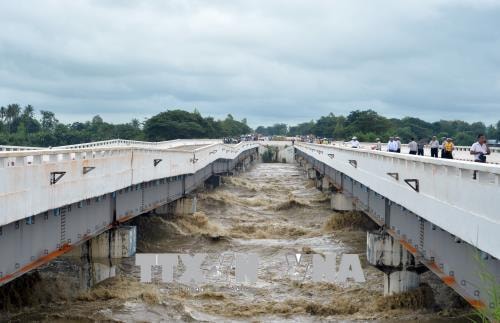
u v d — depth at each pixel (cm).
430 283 3225
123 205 3681
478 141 2894
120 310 2744
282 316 2775
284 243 4575
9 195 1934
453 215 1881
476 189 1688
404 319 2667
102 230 3181
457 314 2727
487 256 1723
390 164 2891
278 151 19112
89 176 2788
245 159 14588
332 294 3130
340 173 5841
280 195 8431
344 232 4994
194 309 2833
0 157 1870
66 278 3238
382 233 3091
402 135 17950
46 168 2253
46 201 2255
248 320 2697
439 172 2059
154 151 4300
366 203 4022
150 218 5088
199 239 4650
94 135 16138
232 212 6419
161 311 2755
